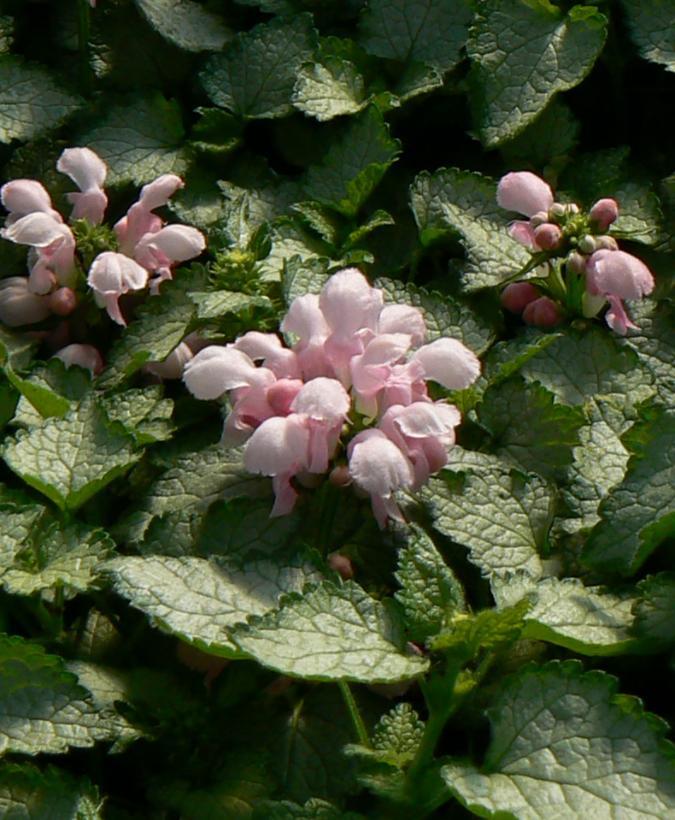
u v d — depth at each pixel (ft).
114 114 2.15
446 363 1.79
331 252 2.06
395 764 1.70
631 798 1.63
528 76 2.10
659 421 1.80
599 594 1.76
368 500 1.86
